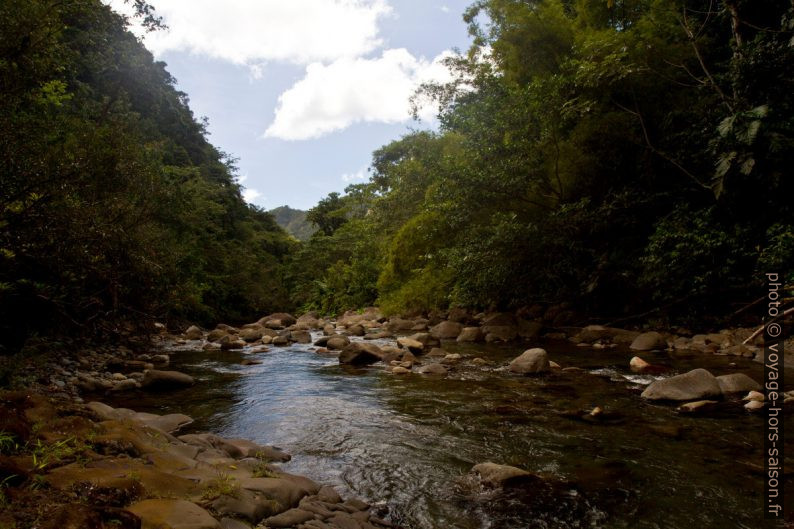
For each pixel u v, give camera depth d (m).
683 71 12.34
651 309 13.00
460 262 14.20
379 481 4.11
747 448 4.68
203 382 8.57
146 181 9.53
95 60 16.53
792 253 9.41
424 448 4.95
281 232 61.72
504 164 13.41
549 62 14.68
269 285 34.91
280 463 4.52
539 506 3.60
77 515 1.82
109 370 9.23
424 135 24.30
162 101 39.66
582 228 13.66
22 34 5.87
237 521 2.55
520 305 16.72
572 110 12.35
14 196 5.86
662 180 12.88
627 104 12.91
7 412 2.90
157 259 10.16
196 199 25.41
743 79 9.94
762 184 10.19
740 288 10.66
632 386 7.48
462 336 14.01
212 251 27.11
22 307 8.10
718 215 11.41
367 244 30.45
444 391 7.53
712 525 3.28
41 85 7.30
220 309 27.11
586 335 12.72
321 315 31.34
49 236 6.32
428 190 17.95
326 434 5.47
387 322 19.98
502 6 14.66
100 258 7.71
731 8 10.77
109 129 8.91
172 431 5.47
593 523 3.34
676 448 4.73
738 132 9.30
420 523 3.35
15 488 2.13
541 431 5.40
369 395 7.42
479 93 18.23
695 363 8.95
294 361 11.11
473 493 3.84
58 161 6.26
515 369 8.95
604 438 5.10
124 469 2.79
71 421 3.35
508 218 13.41
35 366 7.44
